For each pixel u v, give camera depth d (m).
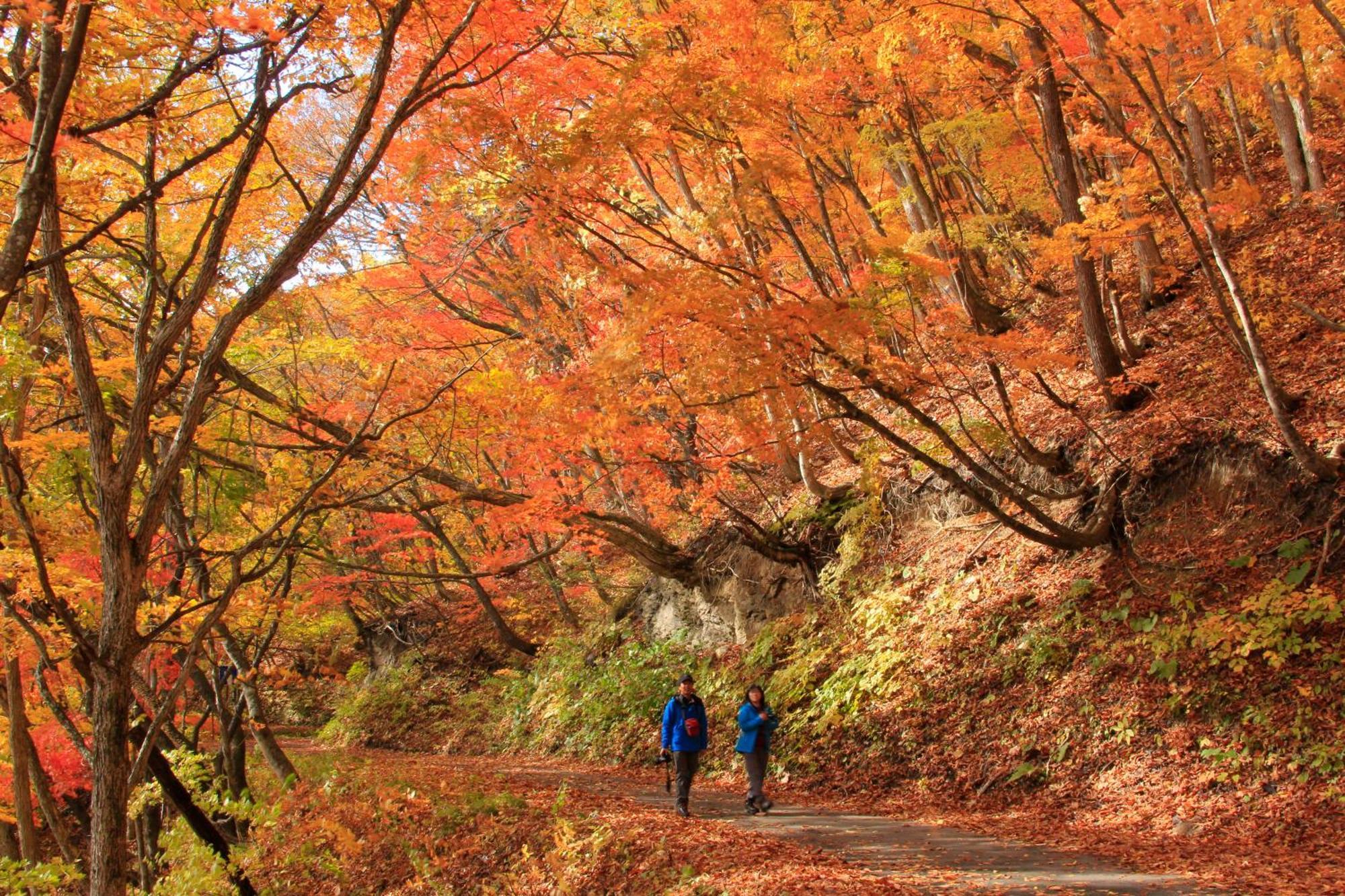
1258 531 9.59
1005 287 18.89
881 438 15.45
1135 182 9.59
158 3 5.42
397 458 12.21
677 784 11.05
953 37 10.00
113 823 5.51
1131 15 8.39
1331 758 7.27
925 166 10.87
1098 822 8.20
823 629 14.56
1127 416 11.91
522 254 14.82
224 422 12.44
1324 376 10.17
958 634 11.72
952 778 10.12
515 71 8.84
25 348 7.17
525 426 11.47
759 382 8.46
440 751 22.28
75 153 6.32
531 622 25.61
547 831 9.99
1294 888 5.73
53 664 7.38
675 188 13.61
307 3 6.04
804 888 6.64
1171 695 8.84
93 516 8.49
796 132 10.31
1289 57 10.38
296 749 25.28
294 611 13.08
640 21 10.42
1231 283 8.69
